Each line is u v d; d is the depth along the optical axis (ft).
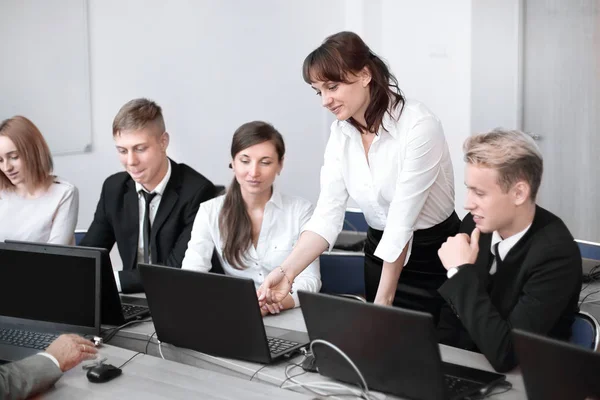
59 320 7.95
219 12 19.21
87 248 7.75
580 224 18.22
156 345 7.86
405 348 5.82
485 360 7.02
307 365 6.89
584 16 17.44
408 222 8.40
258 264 9.47
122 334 8.16
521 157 6.51
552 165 18.56
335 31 21.35
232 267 9.52
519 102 18.71
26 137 10.39
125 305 9.06
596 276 9.87
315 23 21.01
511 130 6.73
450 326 8.03
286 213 9.55
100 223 10.52
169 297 7.35
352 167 8.87
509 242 6.93
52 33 16.94
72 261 7.82
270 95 20.45
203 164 19.47
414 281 9.39
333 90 8.02
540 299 6.59
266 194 9.46
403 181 8.36
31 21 16.66
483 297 6.66
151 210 10.10
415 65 20.30
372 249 9.60
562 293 6.59
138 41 18.04
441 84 19.77
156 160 9.68
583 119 17.79
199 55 19.02
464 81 19.20
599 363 4.89
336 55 7.77
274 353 7.15
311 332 6.45
